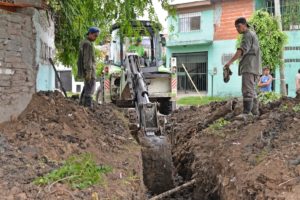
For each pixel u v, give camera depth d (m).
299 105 9.01
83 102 9.86
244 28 8.95
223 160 7.47
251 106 9.18
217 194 7.38
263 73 13.63
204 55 27.31
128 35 11.41
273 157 6.41
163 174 8.05
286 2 23.27
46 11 9.70
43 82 9.88
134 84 9.47
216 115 10.48
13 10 7.64
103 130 8.42
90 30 9.59
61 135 7.02
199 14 27.14
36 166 5.68
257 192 5.81
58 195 5.06
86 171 5.82
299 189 5.30
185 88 28.27
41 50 9.34
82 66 9.66
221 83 26.25
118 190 5.67
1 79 6.95
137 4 10.38
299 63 23.08
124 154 7.28
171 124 11.80
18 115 7.35
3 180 5.19
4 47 7.02
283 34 18.58
